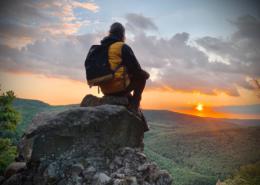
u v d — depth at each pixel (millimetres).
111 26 2996
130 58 2832
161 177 2475
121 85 2836
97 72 2818
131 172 2482
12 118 13961
